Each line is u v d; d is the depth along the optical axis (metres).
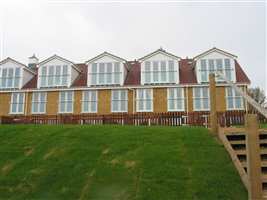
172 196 9.31
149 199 9.26
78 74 41.53
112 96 38.09
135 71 41.16
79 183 10.59
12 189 10.80
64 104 38.66
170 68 38.19
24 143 14.94
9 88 40.09
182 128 15.55
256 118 8.27
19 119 28.34
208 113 23.41
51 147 13.99
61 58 39.97
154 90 37.75
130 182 10.27
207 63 37.91
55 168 11.80
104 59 39.16
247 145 8.29
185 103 37.00
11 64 40.81
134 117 25.27
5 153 13.91
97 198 9.59
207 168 10.62
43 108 38.94
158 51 38.69
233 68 37.50
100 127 16.98
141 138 14.03
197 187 9.64
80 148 13.43
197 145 12.48
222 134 12.47
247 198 9.04
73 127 17.31
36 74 42.62
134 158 11.85
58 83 39.34
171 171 10.60
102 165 11.58
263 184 9.34
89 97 38.47
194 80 38.09
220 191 9.41
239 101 36.19
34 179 11.24
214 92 13.63
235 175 10.15
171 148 12.48
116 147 13.13
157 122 24.50
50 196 10.09
